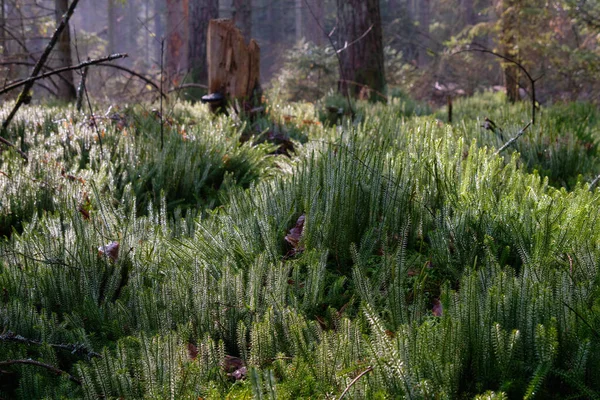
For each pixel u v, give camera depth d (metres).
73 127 5.29
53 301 2.62
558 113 7.24
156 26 42.88
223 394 1.95
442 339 1.84
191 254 2.76
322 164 3.16
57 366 2.22
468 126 5.12
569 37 19.83
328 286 2.63
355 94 11.85
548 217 2.49
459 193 2.98
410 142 3.53
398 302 2.14
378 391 1.72
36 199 3.69
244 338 2.14
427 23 34.75
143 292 2.44
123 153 4.52
